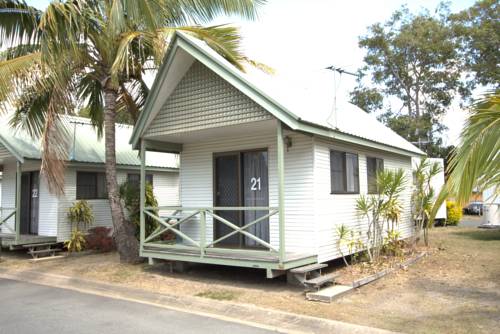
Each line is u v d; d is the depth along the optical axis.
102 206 15.33
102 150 15.78
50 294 8.50
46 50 9.34
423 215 12.68
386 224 12.04
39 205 14.52
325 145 9.44
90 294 8.50
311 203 8.91
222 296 7.71
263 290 8.09
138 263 11.11
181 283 8.88
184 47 9.06
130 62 11.41
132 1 9.43
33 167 14.71
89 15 10.13
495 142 3.89
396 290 7.91
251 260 8.26
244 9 10.64
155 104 10.05
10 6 10.69
